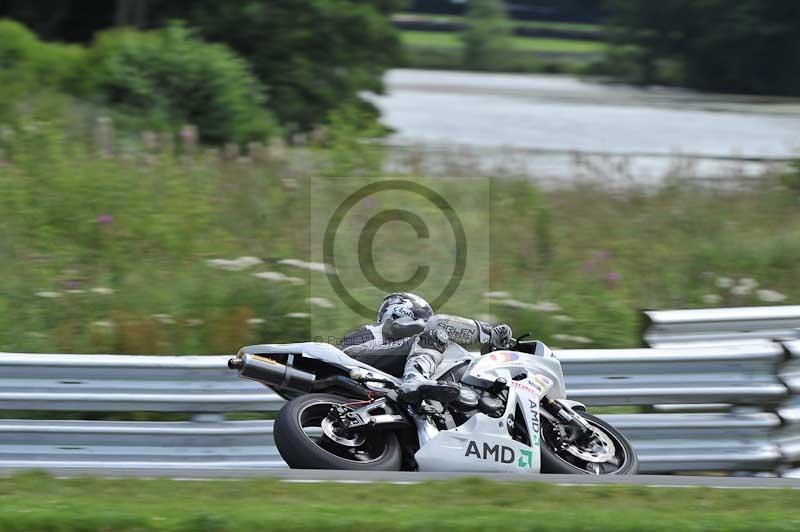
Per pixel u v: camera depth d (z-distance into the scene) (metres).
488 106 196.25
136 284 39.22
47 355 27.03
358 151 52.06
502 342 27.45
